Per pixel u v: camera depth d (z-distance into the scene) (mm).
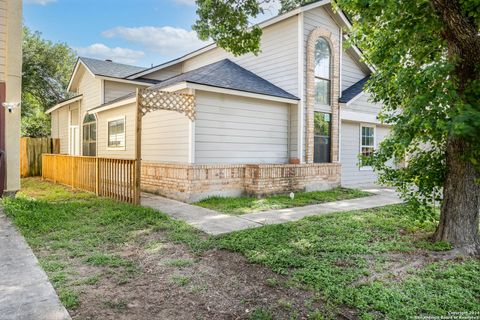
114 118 11891
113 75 13383
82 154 14867
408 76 4074
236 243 4508
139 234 5039
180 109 7816
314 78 10406
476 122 3152
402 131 4184
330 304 2846
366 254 4141
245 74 10883
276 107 10047
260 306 2842
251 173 8969
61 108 17234
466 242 4324
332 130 11039
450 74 4047
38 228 5082
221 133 8797
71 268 3605
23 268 3525
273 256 3992
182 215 6500
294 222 5781
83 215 6172
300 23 9984
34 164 15672
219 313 2734
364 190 10789
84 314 2654
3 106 7184
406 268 3691
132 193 7379
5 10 7234
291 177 9586
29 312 2596
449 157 4508
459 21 3840
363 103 12148
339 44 11180
